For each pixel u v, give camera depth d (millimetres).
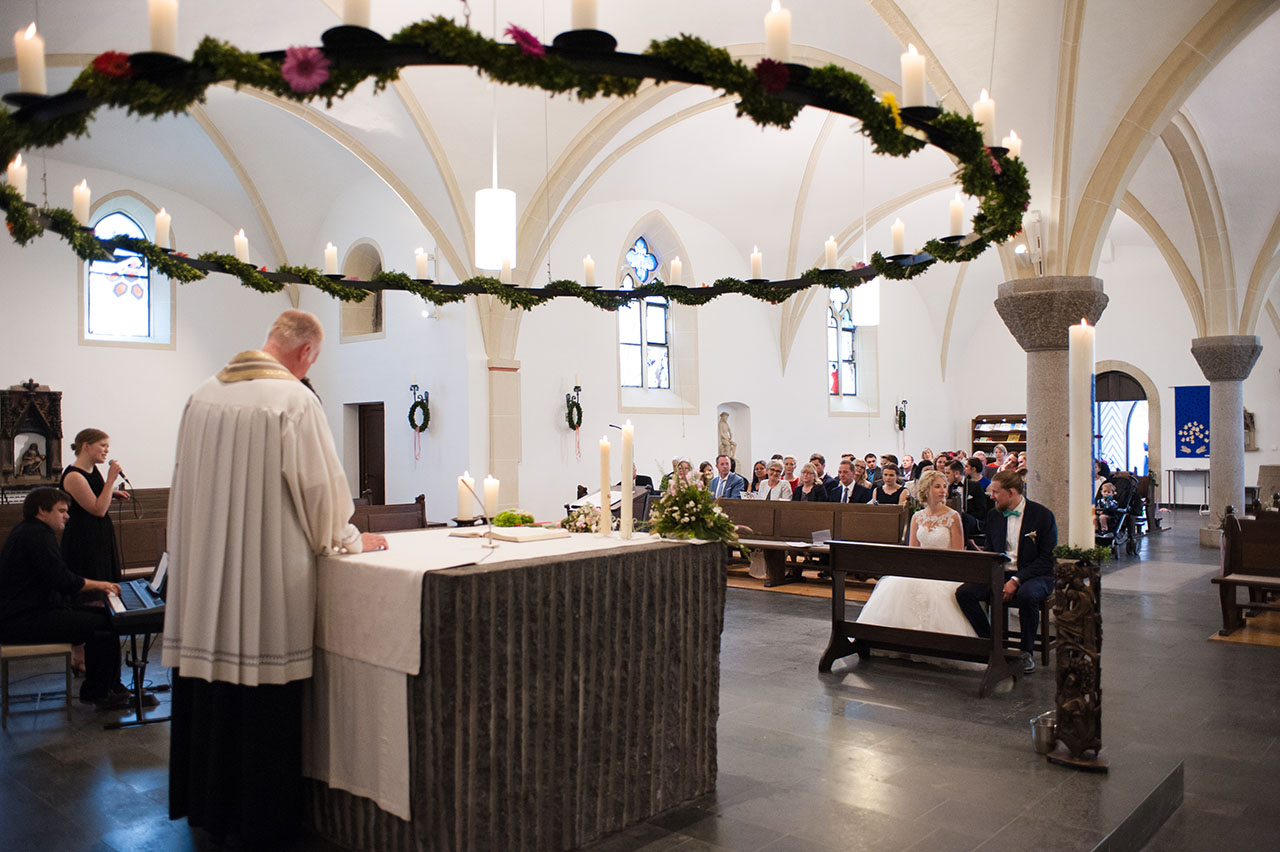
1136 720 5488
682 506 4281
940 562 6461
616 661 3840
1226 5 8305
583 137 12383
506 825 3436
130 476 13711
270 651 3537
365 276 15523
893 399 21984
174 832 3797
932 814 3967
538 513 14555
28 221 4070
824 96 3037
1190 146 12656
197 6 9117
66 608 5445
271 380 3689
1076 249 9594
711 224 17406
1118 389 23281
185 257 5516
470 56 2635
